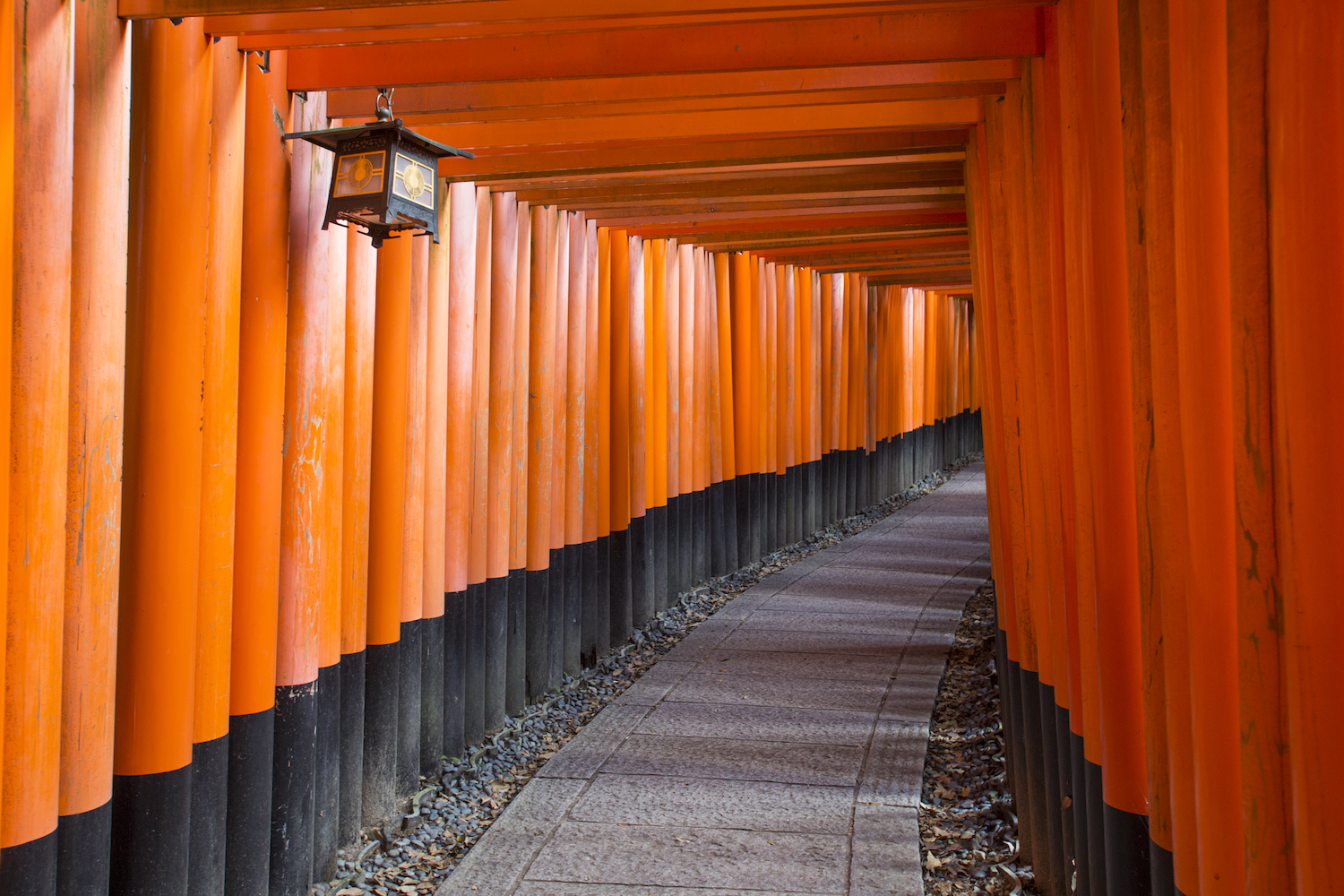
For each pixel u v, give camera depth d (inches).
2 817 96.5
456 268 214.7
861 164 236.2
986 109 165.6
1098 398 105.0
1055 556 136.0
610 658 303.1
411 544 197.2
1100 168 102.7
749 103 166.4
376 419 186.7
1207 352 75.7
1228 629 75.7
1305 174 61.8
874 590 377.1
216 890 135.0
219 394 131.5
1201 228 75.5
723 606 360.8
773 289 445.1
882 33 136.1
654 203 282.4
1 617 91.5
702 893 155.1
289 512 153.6
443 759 214.8
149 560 121.3
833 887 156.2
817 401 502.9
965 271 535.2
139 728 121.1
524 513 251.8
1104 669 106.7
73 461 106.3
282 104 147.0
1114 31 100.4
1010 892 156.4
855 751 216.7
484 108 164.1
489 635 237.1
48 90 98.7
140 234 120.6
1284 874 66.8
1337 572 61.4
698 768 208.8
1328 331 61.4
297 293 153.1
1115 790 106.4
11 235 89.7
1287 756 66.7
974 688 259.1
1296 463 63.0
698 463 386.9
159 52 120.6
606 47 142.6
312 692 157.9
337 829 169.6
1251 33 66.3
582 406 283.7
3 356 89.1
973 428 864.9
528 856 169.9
